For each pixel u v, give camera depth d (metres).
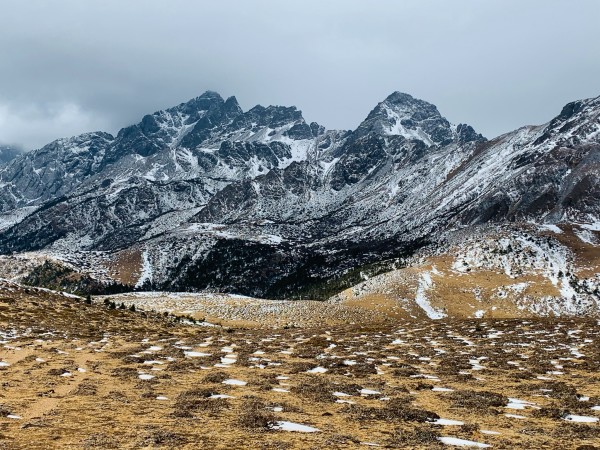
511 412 25.50
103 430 20.14
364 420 23.02
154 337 64.12
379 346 56.00
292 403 26.62
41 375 33.69
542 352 49.09
